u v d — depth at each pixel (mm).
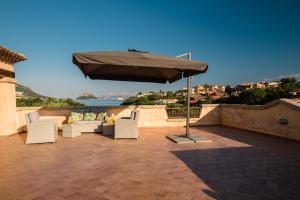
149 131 8602
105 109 9125
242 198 2941
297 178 3641
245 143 6379
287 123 7059
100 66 6688
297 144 6211
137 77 8023
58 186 3311
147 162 4516
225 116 10164
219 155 5070
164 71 7496
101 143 6352
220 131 8578
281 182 3473
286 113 7078
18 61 7945
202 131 8586
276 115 7477
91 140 6777
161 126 9719
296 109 6590
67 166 4254
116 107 9242
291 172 3924
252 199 2914
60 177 3674
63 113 8805
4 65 7254
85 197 2955
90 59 4953
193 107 10148
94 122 8070
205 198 2938
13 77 7746
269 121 7789
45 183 3426
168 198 2930
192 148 5762
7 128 7406
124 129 6793
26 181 3506
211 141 6621
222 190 3184
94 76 7625
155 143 6371
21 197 2959
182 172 3926
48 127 6297
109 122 7727
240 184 3396
